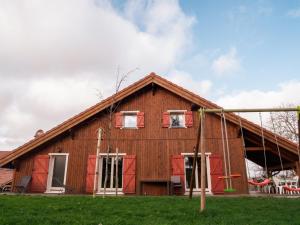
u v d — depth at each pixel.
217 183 12.79
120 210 6.72
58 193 13.00
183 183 12.89
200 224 5.38
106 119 14.23
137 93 14.84
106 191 13.14
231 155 13.22
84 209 6.86
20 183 12.98
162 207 7.19
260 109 7.57
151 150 13.66
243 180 12.75
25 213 6.18
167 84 14.41
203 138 7.13
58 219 5.59
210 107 13.79
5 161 13.45
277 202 8.26
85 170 13.51
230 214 6.51
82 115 13.90
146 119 14.30
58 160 13.98
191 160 13.60
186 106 14.58
